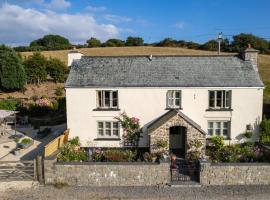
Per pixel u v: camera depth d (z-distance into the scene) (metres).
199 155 27.94
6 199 22.30
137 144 31.58
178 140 31.86
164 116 30.41
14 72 64.56
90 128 31.69
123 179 24.39
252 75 31.64
